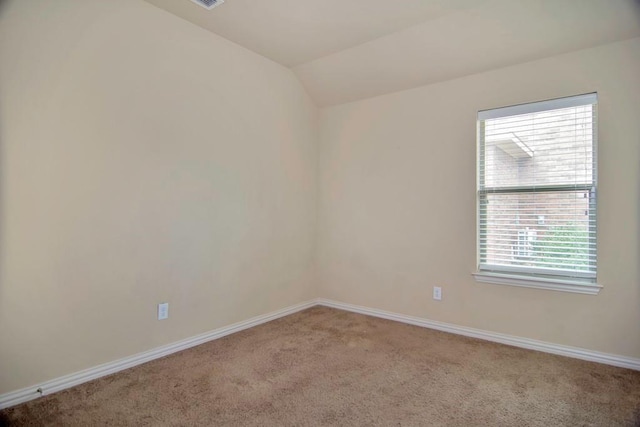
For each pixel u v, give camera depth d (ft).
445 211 10.28
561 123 8.63
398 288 11.18
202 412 6.03
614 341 7.93
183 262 8.77
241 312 10.27
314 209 13.08
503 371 7.63
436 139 10.43
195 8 8.14
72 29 6.76
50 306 6.56
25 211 6.23
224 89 9.70
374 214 11.72
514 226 9.30
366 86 11.42
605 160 7.98
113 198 7.42
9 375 6.11
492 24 8.36
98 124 7.16
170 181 8.46
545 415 5.98
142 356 7.95
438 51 9.46
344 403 6.35
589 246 8.30
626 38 7.73
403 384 7.05
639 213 7.64
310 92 12.60
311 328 10.44
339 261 12.60
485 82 9.60
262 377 7.32
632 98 7.71
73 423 5.67
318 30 9.14
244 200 10.34
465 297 9.91
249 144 10.48
